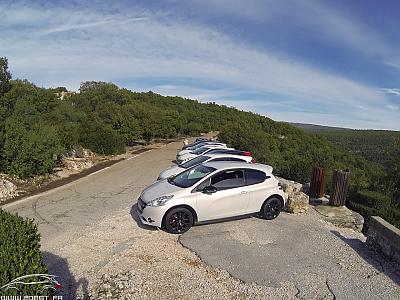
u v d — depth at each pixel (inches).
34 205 370.3
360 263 231.8
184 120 2025.1
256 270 212.1
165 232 271.9
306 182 617.6
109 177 569.0
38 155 532.4
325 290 192.5
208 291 185.8
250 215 307.6
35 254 130.0
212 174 290.2
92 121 1090.7
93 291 181.0
